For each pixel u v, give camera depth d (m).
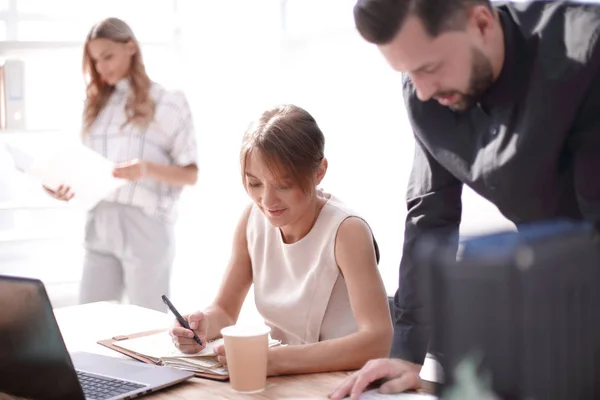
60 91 3.86
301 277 1.64
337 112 3.92
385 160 3.75
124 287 2.79
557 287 0.51
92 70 2.68
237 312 1.75
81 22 4.07
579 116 1.17
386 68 3.71
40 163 2.54
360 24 1.12
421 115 1.39
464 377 0.49
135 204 2.65
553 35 1.17
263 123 1.53
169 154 2.74
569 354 0.52
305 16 4.07
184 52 4.26
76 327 1.76
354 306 1.51
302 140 1.50
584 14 1.15
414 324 1.25
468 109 1.26
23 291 1.06
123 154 2.68
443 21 1.08
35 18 3.98
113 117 2.69
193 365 1.38
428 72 1.14
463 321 0.49
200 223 4.37
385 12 1.08
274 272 1.69
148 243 2.70
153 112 2.65
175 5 4.23
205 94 4.30
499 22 1.20
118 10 4.13
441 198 1.42
